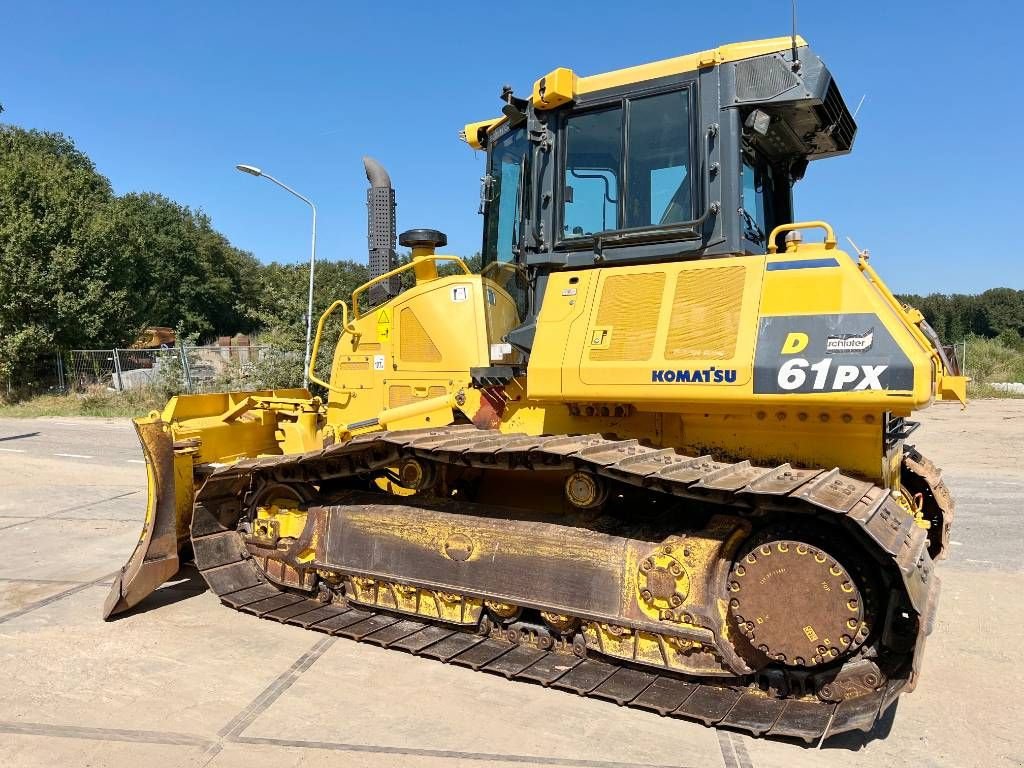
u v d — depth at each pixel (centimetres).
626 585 400
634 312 405
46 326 2392
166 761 334
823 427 386
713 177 409
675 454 403
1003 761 342
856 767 336
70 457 1234
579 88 449
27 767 329
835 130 460
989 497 893
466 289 539
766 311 372
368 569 487
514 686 413
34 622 506
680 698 384
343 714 380
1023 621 511
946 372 488
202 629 496
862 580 342
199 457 581
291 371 1891
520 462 403
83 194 2725
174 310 4962
